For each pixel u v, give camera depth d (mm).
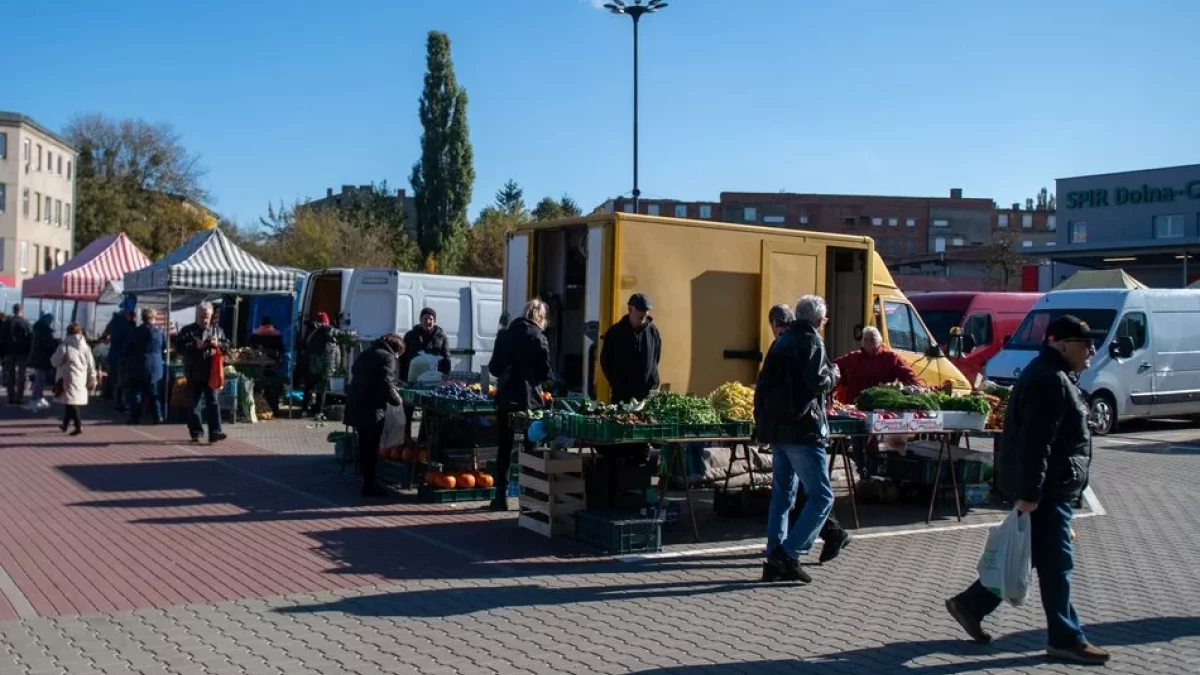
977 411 10172
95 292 23750
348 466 12469
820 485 7652
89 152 68188
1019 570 6105
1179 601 7539
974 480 11133
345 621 6531
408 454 11312
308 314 19312
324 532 9109
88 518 9492
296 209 53844
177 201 67375
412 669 5672
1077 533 10031
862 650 6219
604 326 11117
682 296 11602
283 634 6234
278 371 19344
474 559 8250
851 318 13719
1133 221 51281
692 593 7461
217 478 11828
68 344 15664
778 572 7723
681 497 11422
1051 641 6125
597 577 7812
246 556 8172
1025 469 5953
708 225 11820
